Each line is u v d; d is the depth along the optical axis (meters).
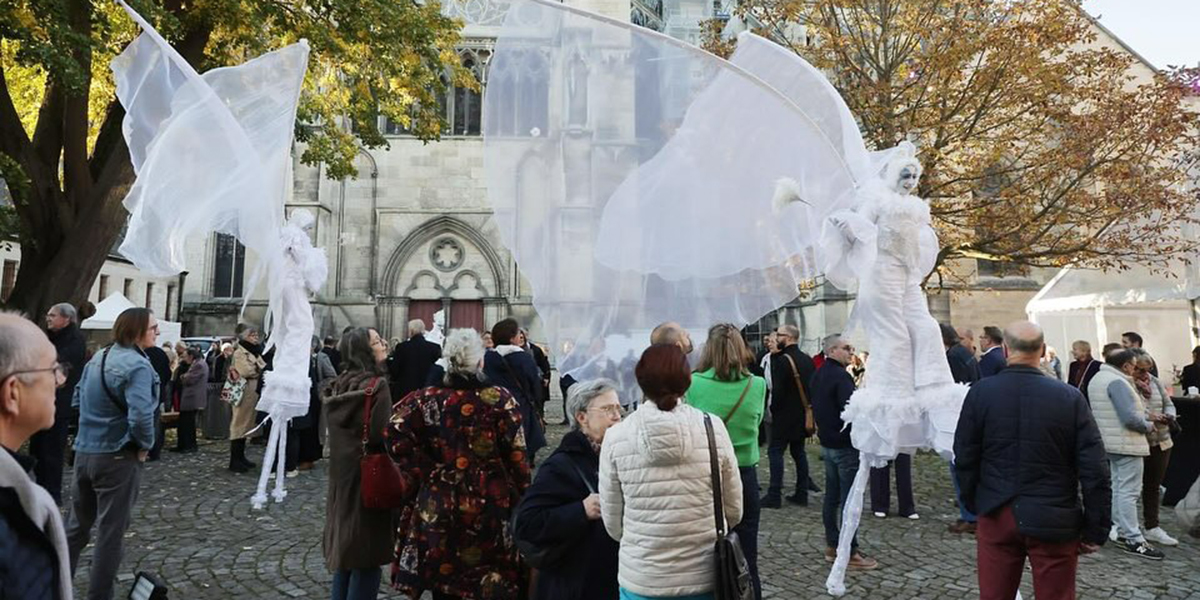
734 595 2.53
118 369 4.12
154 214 4.96
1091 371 8.16
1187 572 5.80
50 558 1.57
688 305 4.29
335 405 4.05
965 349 7.75
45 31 8.75
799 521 7.28
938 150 12.68
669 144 4.02
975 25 12.65
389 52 12.84
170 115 4.85
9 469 1.50
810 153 4.57
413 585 3.24
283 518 7.03
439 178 25.89
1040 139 13.56
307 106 14.66
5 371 1.60
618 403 3.24
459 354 3.44
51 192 11.55
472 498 3.27
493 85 3.64
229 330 25.17
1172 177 12.28
